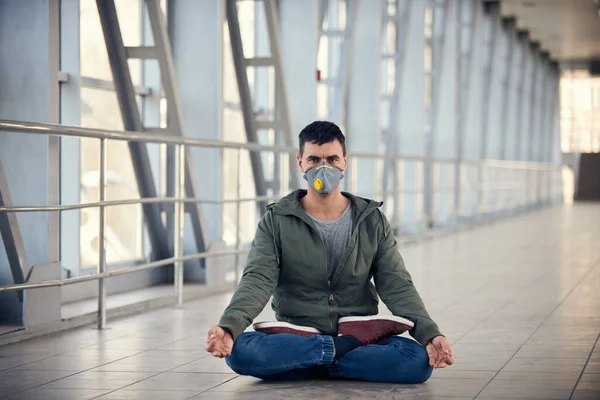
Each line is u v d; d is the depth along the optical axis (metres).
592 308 6.59
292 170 10.18
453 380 4.10
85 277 5.54
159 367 4.46
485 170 20.80
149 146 8.00
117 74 7.50
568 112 35.38
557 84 31.39
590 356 4.71
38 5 5.87
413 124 14.88
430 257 10.98
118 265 7.45
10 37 5.90
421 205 14.89
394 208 13.35
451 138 16.97
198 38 8.23
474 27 18.48
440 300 7.05
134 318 6.24
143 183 7.83
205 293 7.68
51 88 5.89
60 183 6.91
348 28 11.47
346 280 4.19
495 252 11.72
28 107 5.88
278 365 3.99
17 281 5.50
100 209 5.71
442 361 3.94
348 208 4.23
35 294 5.45
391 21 13.71
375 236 4.23
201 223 7.91
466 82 18.38
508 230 16.67
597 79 34.84
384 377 4.02
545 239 14.20
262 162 10.30
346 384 4.01
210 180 8.23
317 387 3.95
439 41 16.30
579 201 34.62
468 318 6.11
